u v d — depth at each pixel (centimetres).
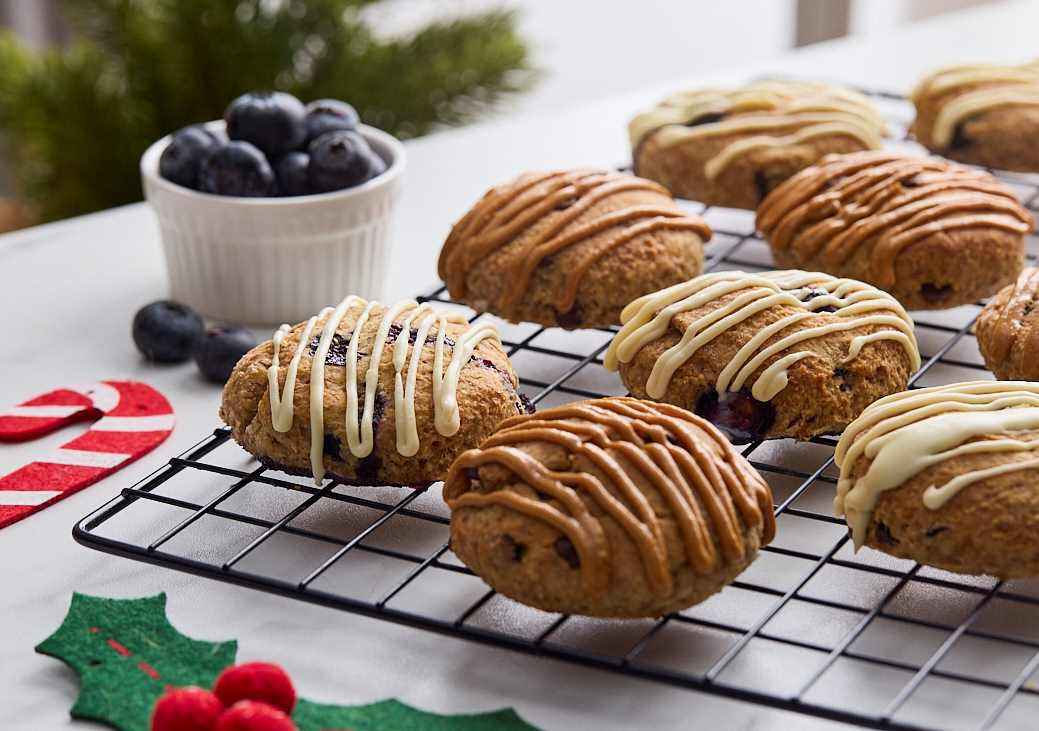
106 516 67
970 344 77
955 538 65
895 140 91
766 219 80
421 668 64
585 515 64
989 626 65
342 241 79
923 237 77
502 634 63
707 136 84
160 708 61
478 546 64
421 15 129
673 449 65
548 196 77
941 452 66
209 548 68
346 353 70
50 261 85
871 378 71
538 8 142
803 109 85
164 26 109
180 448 73
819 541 68
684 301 72
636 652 64
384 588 67
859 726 61
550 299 76
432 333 71
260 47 108
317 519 69
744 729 63
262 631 65
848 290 73
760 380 70
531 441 66
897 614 65
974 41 106
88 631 65
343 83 110
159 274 84
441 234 87
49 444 73
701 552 64
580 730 63
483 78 112
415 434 68
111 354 78
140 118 109
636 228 77
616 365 73
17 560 68
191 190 79
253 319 81
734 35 145
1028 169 85
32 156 111
